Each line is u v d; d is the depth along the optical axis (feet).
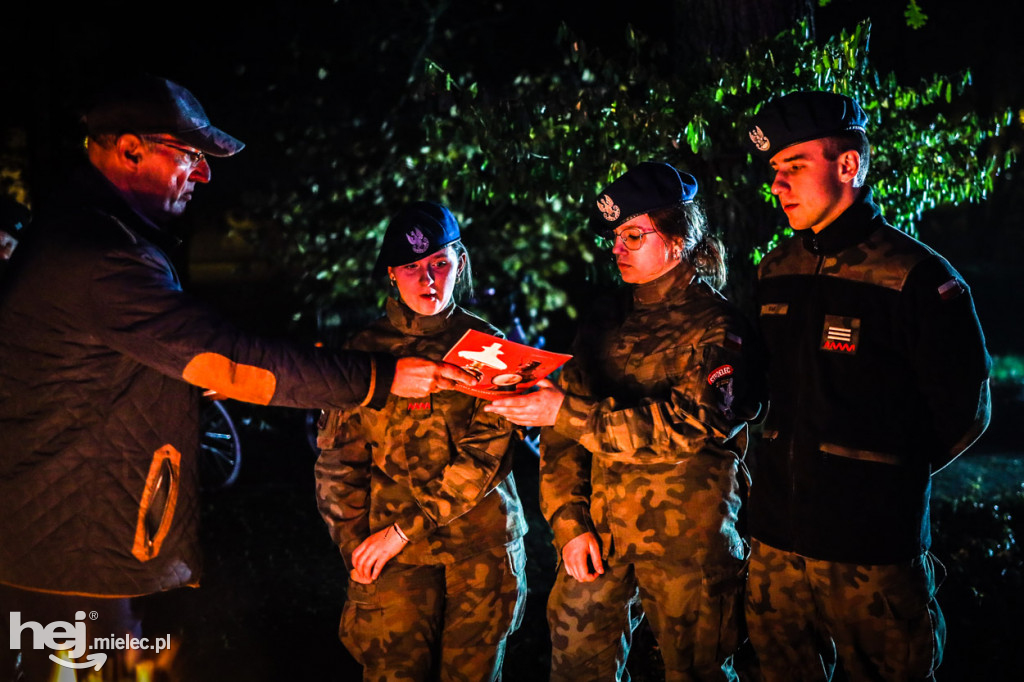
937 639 9.36
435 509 9.82
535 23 26.48
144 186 9.04
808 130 9.18
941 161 15.12
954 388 8.88
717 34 15.99
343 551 10.30
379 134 24.70
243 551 21.09
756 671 11.44
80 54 27.14
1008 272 69.21
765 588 9.64
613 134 15.14
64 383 8.50
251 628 16.30
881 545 8.99
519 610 10.57
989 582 17.07
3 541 8.55
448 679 10.34
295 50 26.14
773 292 9.87
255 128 26.68
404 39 25.94
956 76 15.34
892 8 22.45
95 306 8.43
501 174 15.94
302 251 25.31
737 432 10.19
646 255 10.00
